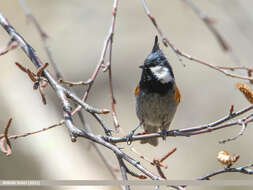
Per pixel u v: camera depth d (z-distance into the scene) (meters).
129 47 18.67
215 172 5.10
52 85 5.40
